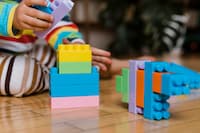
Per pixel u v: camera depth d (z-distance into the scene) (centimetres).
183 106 57
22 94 63
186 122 49
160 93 48
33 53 72
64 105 56
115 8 167
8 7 57
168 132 45
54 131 45
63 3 55
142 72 51
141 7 158
